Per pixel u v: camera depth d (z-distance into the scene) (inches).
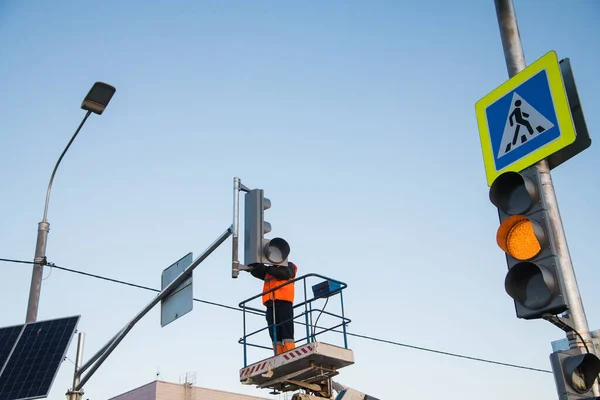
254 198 418.0
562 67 264.8
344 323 498.0
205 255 458.0
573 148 253.0
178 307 480.4
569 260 231.9
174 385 1435.8
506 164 269.3
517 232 232.1
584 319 225.9
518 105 271.3
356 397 491.5
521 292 227.1
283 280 518.0
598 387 216.4
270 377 485.4
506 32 286.7
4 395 509.0
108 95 533.6
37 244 547.8
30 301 549.6
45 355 534.3
